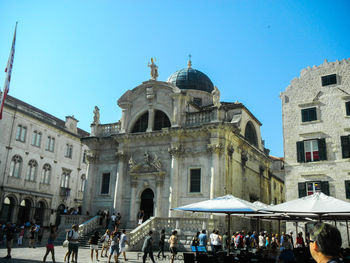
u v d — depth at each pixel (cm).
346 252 1593
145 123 3781
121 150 3709
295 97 3089
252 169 3941
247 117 3956
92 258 2055
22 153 4538
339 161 2759
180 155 3391
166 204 3334
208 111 3388
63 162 5338
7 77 1866
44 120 4947
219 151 3180
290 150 2995
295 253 1670
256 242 2612
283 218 2250
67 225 3347
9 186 4278
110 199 3716
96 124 4050
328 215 1778
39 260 1925
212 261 1534
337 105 2881
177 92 3509
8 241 1980
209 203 1798
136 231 2727
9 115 4381
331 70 2972
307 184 2852
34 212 4681
